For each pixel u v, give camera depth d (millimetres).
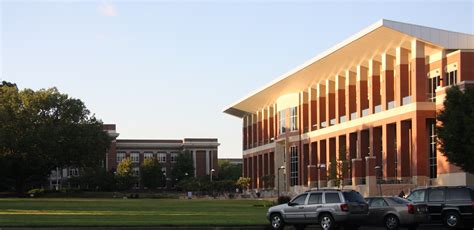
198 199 98625
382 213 34344
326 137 96812
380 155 80562
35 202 72188
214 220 38844
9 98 105750
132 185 139625
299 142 108562
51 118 106938
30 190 117125
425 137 69875
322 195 32125
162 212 50719
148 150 172125
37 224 34000
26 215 44312
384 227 36938
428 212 34656
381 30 70312
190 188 121625
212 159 171625
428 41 69125
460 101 43625
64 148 105125
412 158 71312
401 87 74188
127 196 111000
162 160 172625
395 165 76812
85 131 106688
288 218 32938
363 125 83438
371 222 34688
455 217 34281
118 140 170000
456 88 44531
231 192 121688
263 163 129375
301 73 94375
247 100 125750
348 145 88312
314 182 97875
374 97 81500
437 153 65812
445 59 69062
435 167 69750
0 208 56469
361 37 73750
